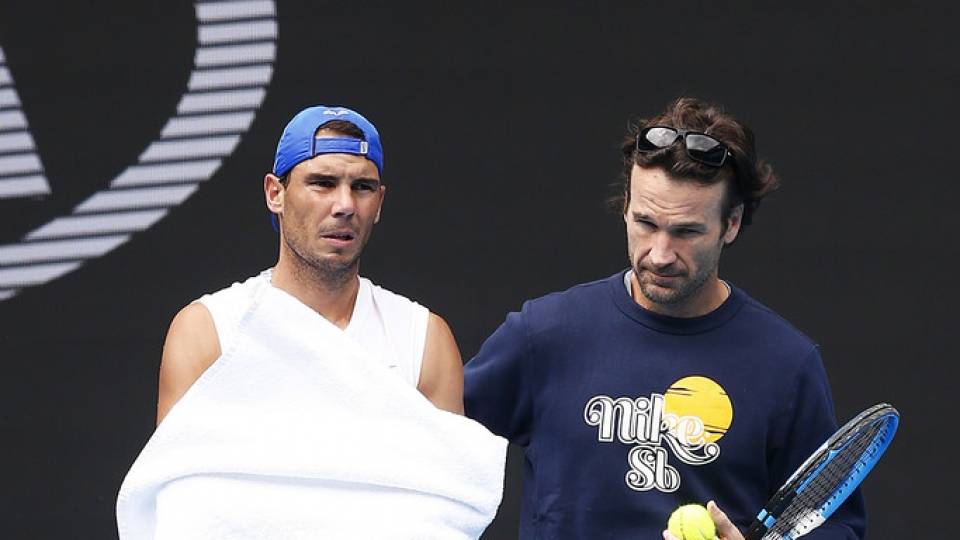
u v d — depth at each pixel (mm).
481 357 16516
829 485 15789
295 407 14773
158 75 22469
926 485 22438
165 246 22547
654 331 15961
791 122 22656
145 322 22547
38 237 22422
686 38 22688
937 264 22531
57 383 22516
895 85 22578
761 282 22656
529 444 16500
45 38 22422
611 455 15781
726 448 15672
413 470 14766
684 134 15047
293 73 22625
